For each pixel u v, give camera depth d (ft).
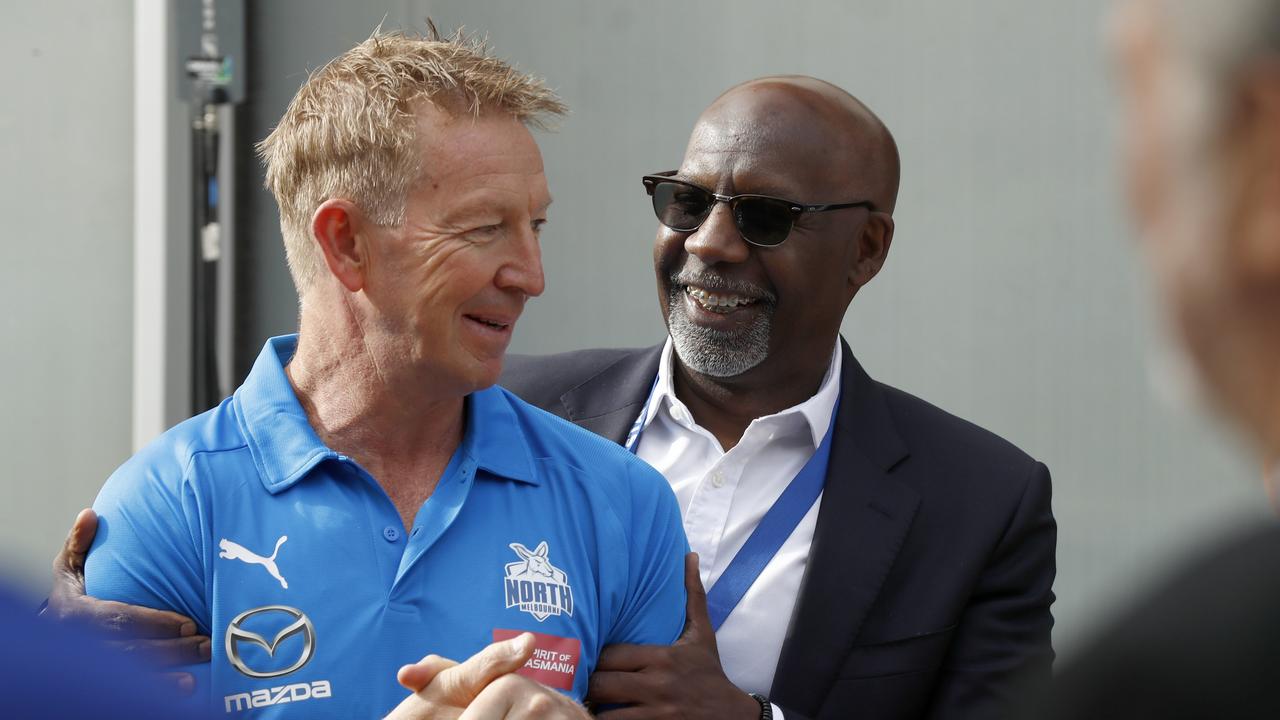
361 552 5.68
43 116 14.28
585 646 6.07
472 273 5.67
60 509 14.37
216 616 5.53
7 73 14.30
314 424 6.02
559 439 6.42
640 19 14.10
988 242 12.97
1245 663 1.79
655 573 6.51
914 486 8.04
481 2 14.51
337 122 5.73
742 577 7.86
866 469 8.02
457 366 5.77
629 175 14.19
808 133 8.05
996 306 12.94
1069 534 12.67
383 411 5.91
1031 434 12.84
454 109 5.71
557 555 6.05
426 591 5.70
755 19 13.69
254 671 5.48
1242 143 1.59
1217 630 1.82
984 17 12.92
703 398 8.41
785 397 8.28
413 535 5.75
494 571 5.85
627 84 14.16
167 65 13.60
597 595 6.19
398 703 5.54
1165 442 12.29
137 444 13.88
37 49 14.26
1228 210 1.60
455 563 5.80
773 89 8.27
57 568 5.82
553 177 14.49
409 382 5.83
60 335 14.32
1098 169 12.51
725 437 8.39
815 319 8.11
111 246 14.23
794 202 7.90
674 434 8.48
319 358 6.01
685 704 6.39
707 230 7.94
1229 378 1.66
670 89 14.02
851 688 7.61
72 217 14.26
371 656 5.54
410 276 5.67
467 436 6.12
